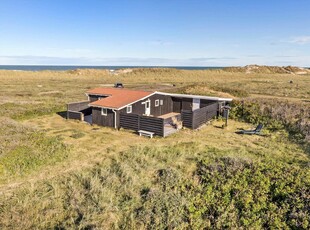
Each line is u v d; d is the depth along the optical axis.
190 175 10.80
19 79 64.62
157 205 8.84
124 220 8.31
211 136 17.06
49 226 8.09
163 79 70.75
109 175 10.79
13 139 14.49
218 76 78.31
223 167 10.98
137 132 18.05
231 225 7.95
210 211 8.64
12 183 10.34
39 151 13.27
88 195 9.48
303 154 13.32
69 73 85.81
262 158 12.53
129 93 22.77
